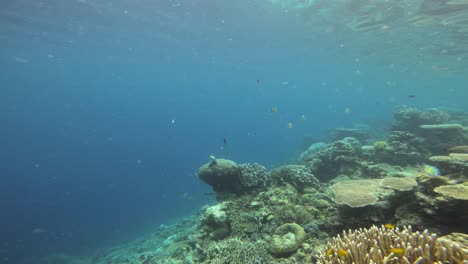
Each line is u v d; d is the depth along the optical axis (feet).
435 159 26.30
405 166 40.52
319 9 69.21
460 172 23.04
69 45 117.39
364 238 13.21
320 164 43.19
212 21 82.53
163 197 138.21
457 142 44.83
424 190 18.15
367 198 18.48
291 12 72.84
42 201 169.48
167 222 83.56
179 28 91.40
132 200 143.54
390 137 47.44
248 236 24.29
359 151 46.83
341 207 20.07
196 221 52.47
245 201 28.99
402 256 11.13
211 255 22.79
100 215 119.85
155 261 30.99
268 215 25.52
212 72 225.15
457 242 12.10
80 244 82.79
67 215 126.72
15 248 87.30
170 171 227.61
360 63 151.23
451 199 14.94
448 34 80.12
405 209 17.58
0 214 142.00
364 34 87.76
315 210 24.34
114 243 76.79
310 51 124.67
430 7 59.77
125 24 85.87
